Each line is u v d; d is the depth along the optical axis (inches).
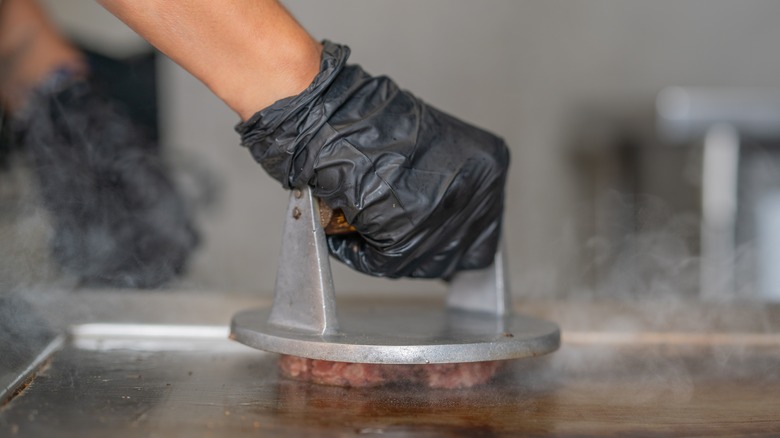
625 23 109.8
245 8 24.3
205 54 24.7
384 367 27.0
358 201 25.4
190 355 32.3
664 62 110.8
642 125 109.7
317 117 25.4
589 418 24.1
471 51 108.4
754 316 40.1
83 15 86.0
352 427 22.2
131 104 73.9
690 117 99.1
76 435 20.6
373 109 26.6
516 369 31.1
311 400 25.2
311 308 27.0
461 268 30.3
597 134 109.7
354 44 107.7
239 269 101.8
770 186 95.2
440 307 36.4
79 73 58.4
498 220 29.8
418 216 25.9
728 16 110.6
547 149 109.5
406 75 108.3
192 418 22.7
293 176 26.3
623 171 108.0
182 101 99.6
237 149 100.9
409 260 27.7
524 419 23.7
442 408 24.7
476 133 28.1
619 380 29.7
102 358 31.4
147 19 23.8
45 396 24.9
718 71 111.3
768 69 111.4
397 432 21.8
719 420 24.2
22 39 55.4
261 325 28.0
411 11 107.4
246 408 24.0
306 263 27.0
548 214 109.0
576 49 109.4
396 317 31.2
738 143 97.3
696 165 99.4
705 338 37.1
